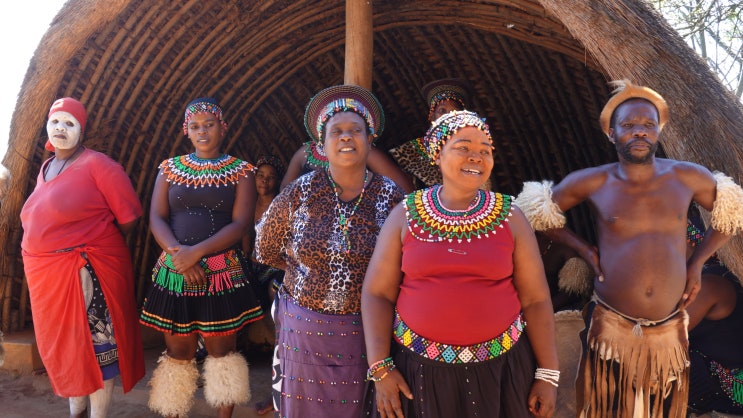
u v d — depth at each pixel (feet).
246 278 11.43
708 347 10.46
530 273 7.26
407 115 20.56
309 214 8.49
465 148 7.06
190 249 10.61
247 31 16.60
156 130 16.79
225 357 11.24
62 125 11.30
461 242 7.00
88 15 12.59
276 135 20.29
